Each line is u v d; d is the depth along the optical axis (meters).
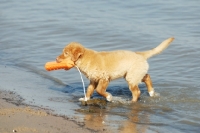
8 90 15.56
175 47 21.22
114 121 13.06
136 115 13.86
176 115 13.92
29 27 24.83
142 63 15.18
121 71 15.20
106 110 14.26
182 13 26.56
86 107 14.48
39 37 23.23
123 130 12.24
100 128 12.20
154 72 18.56
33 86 16.55
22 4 30.02
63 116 12.91
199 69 18.78
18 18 26.62
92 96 15.89
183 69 18.83
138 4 28.66
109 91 16.56
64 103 14.77
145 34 23.09
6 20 26.20
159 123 13.12
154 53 15.40
